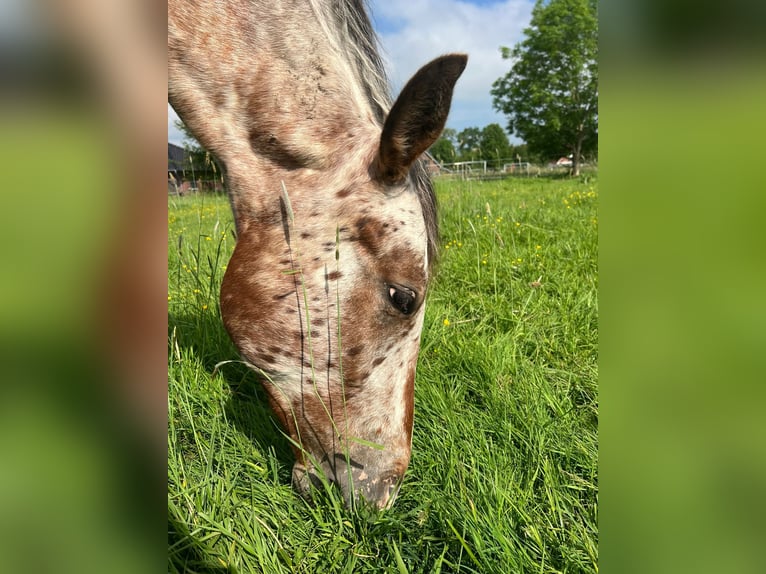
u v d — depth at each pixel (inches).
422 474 35.9
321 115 32.2
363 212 30.8
